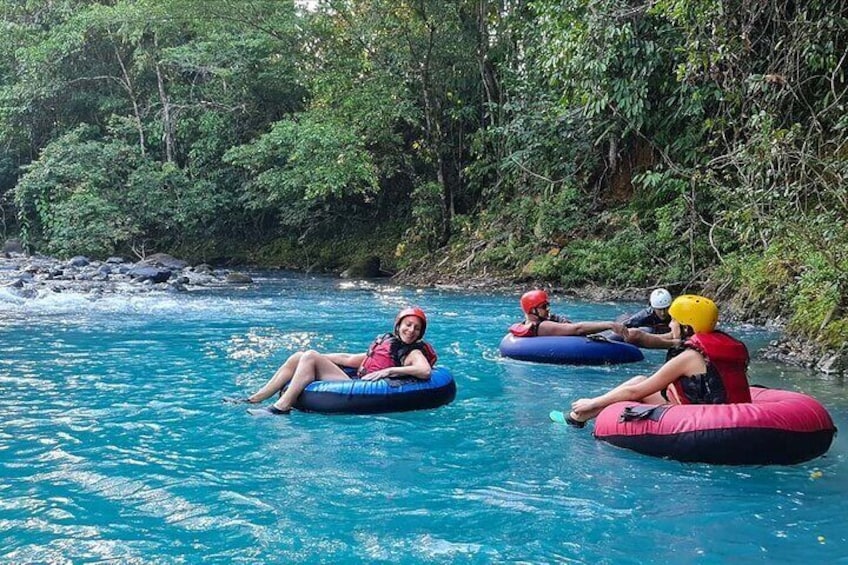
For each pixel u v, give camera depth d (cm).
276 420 537
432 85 2039
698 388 468
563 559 310
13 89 2489
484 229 1873
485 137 1955
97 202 2172
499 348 833
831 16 995
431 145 2039
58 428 512
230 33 2361
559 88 1574
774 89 1019
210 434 499
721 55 981
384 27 1953
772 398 473
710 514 359
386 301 1384
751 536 334
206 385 655
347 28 2055
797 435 428
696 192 1382
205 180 2417
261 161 2142
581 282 1547
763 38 1059
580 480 409
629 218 1584
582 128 1641
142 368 733
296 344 884
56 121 2645
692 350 473
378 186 2023
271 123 2289
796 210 884
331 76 2048
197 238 2630
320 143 1903
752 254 1198
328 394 554
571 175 1728
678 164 1466
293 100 2436
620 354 770
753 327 1036
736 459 429
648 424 455
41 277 1634
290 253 2447
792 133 878
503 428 520
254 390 636
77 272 1744
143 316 1132
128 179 2312
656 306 829
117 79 2495
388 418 545
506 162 1792
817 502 377
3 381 669
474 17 1958
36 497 381
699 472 423
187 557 312
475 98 2062
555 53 1327
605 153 1723
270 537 332
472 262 1802
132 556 313
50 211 2334
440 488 396
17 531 338
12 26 2562
